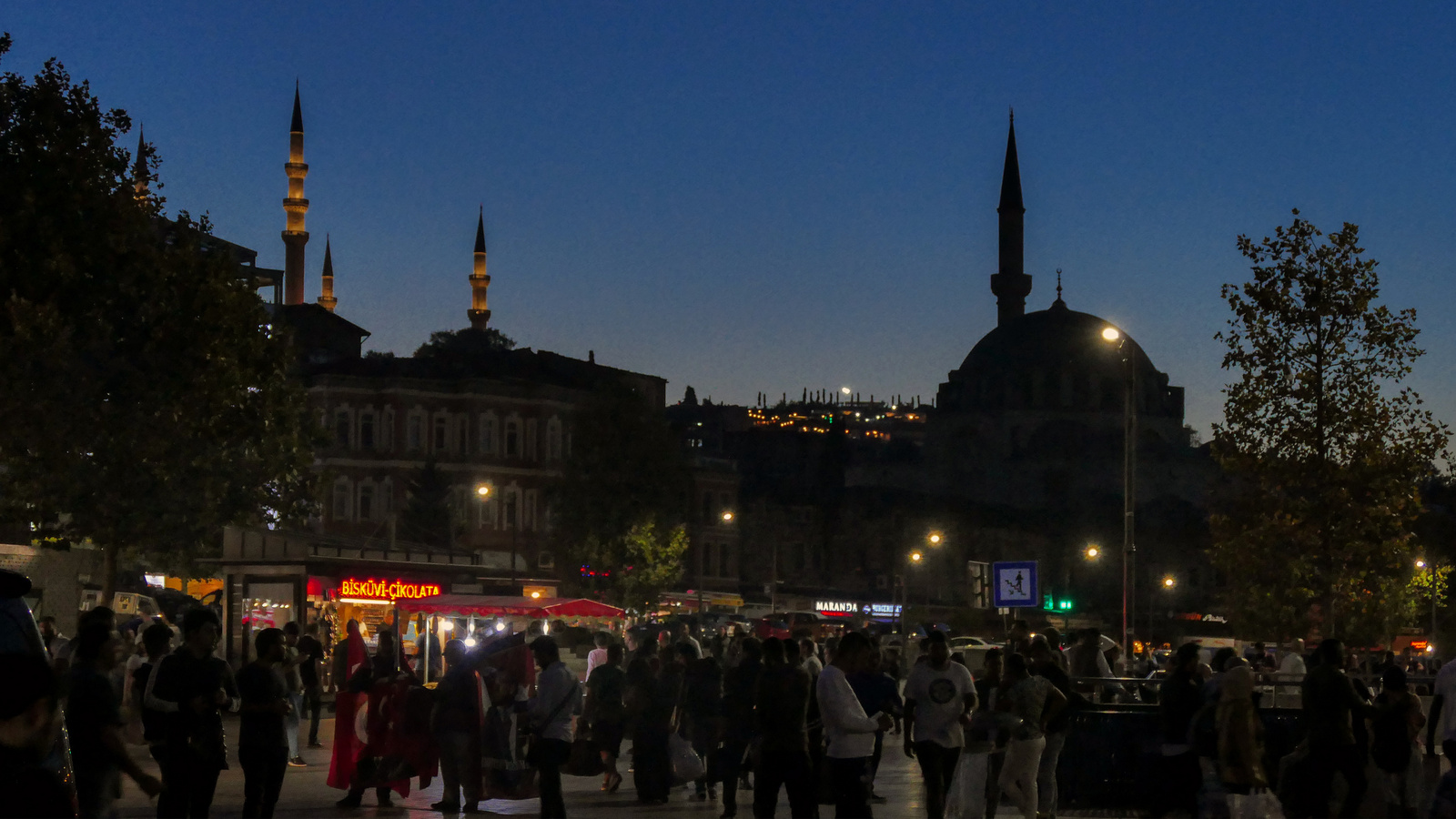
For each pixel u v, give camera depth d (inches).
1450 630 2989.7
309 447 1665.8
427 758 689.6
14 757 267.4
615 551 2974.9
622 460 3014.3
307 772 887.7
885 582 4566.9
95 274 1262.3
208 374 1320.1
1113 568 4694.9
